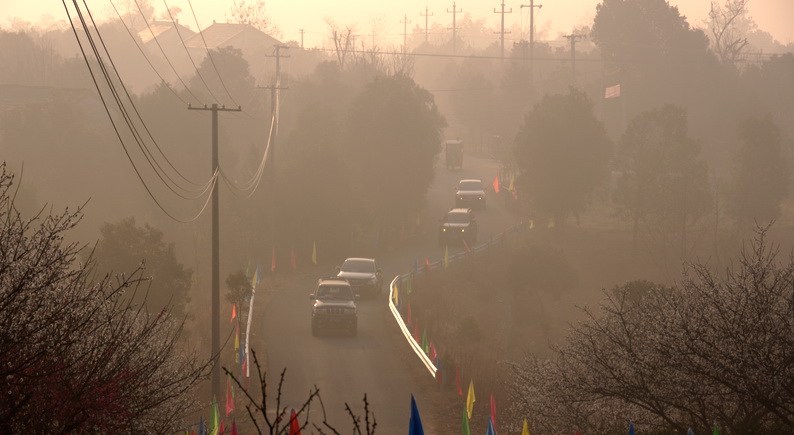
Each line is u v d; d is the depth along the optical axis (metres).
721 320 51.22
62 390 29.17
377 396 91.69
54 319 29.48
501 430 78.50
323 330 121.06
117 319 37.97
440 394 93.00
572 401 58.41
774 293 51.44
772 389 49.56
